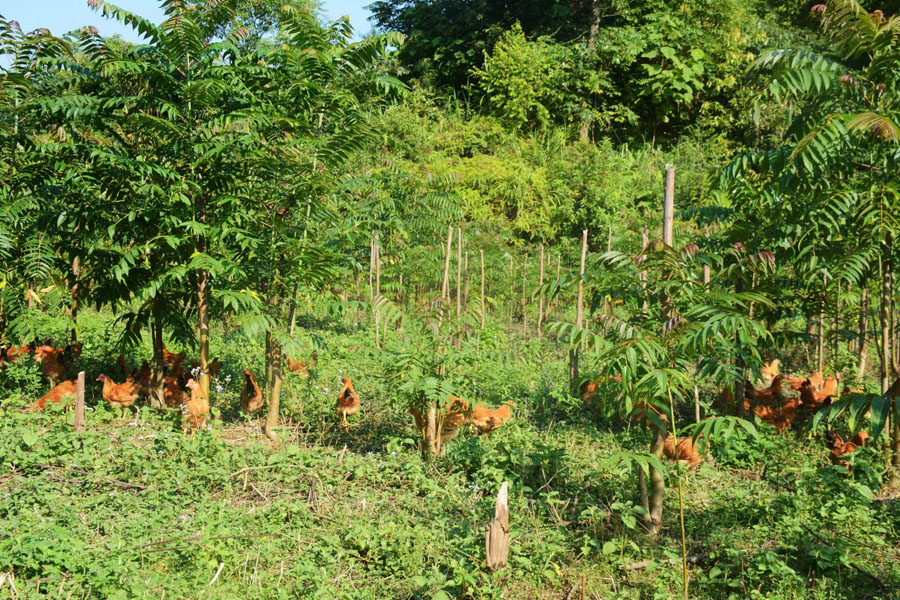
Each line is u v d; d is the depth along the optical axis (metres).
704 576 5.25
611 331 5.80
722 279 6.25
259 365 11.15
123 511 5.98
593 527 5.93
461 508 6.33
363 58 8.48
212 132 7.96
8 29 7.62
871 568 5.41
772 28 29.42
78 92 8.83
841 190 7.02
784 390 10.42
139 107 7.76
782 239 7.87
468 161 23.05
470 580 4.84
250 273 8.09
